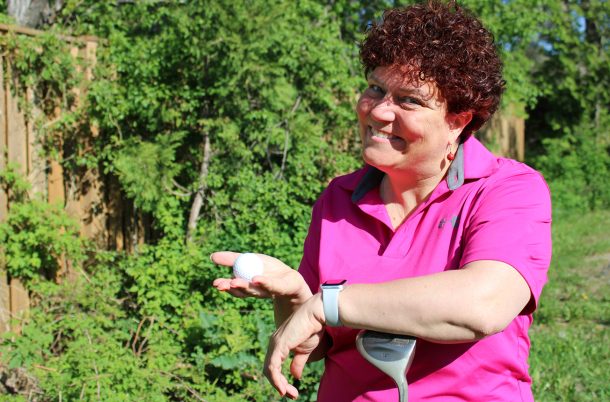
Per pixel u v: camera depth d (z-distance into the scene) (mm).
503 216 1676
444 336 1520
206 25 5703
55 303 5215
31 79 5430
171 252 5367
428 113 1754
